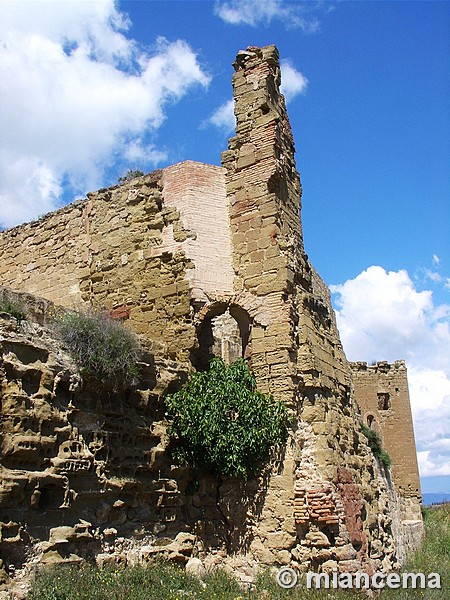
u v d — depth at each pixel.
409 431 40.41
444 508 41.69
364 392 40.78
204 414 14.82
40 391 11.77
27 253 22.09
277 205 17.78
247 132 18.59
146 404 14.34
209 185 18.44
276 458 15.58
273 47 19.11
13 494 10.95
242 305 17.11
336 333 20.31
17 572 10.74
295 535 14.88
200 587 13.00
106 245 19.42
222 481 16.11
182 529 14.72
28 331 12.18
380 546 17.45
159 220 18.45
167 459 14.79
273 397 16.00
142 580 11.98
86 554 12.16
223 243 17.98
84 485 12.35
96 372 12.88
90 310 14.41
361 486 17.62
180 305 17.36
